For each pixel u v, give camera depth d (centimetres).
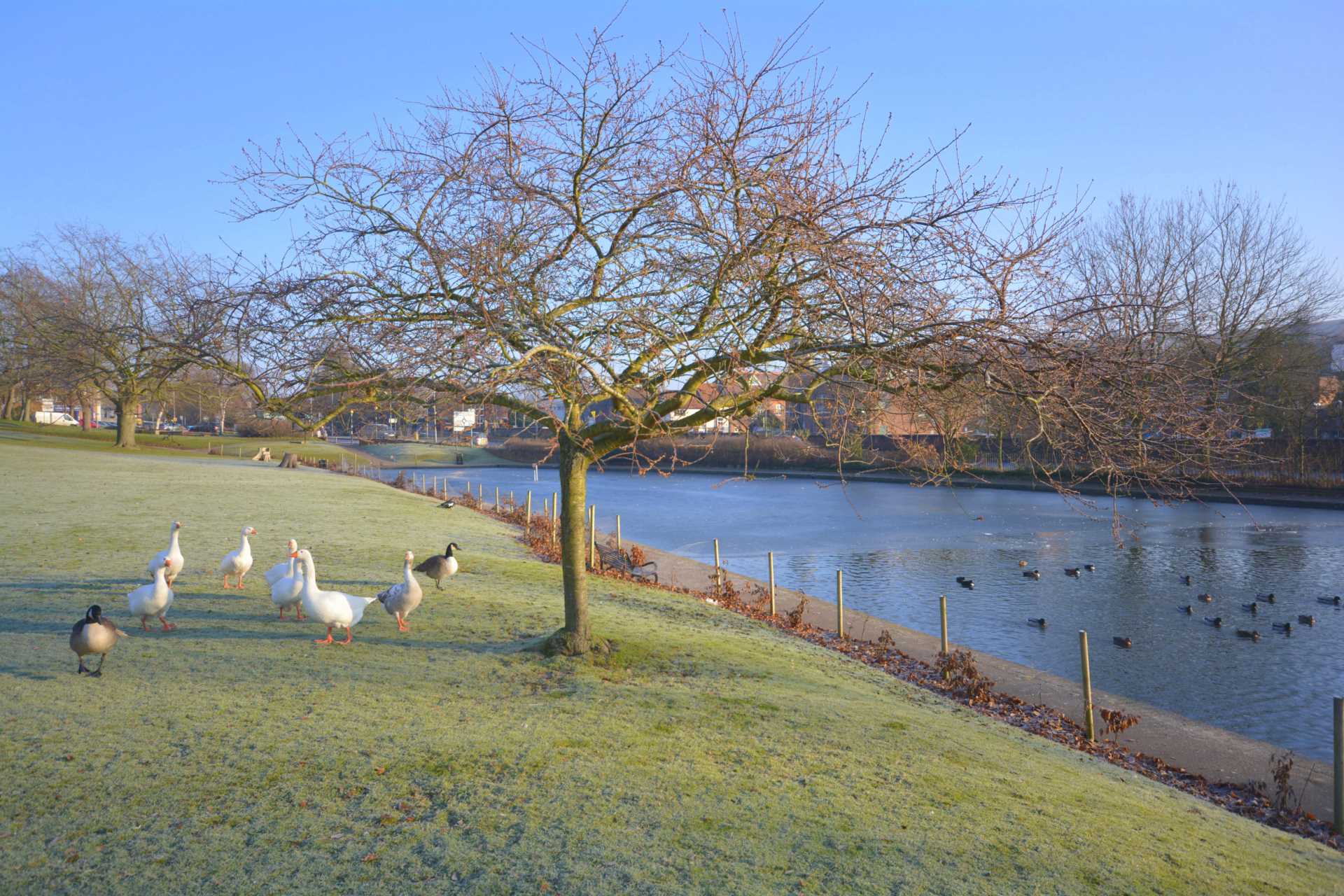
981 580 2825
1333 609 2394
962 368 838
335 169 1001
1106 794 898
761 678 1198
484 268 885
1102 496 5666
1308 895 700
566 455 1185
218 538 2138
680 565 2845
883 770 852
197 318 960
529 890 568
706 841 654
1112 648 1948
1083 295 793
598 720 929
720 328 952
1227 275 4500
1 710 849
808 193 879
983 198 830
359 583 1697
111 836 617
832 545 3662
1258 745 1292
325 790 709
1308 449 5438
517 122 1006
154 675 1005
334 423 1172
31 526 2158
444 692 1001
